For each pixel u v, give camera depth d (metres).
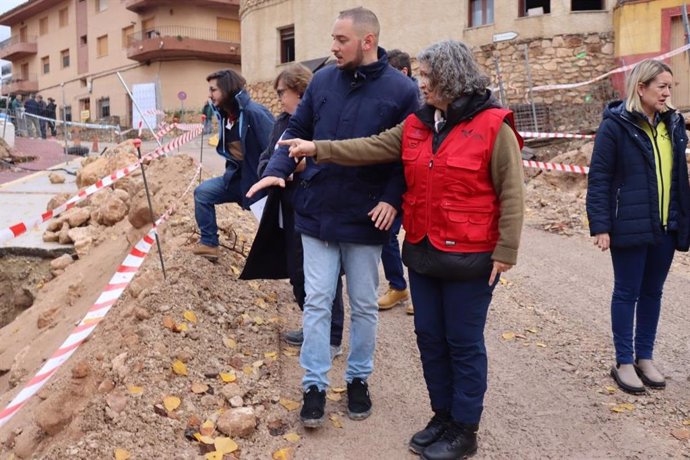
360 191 3.44
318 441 3.49
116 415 3.48
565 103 16.47
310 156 3.30
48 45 45.88
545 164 9.78
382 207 3.38
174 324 4.32
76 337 3.37
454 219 3.04
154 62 35.72
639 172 3.89
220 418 3.53
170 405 3.61
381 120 3.41
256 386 3.97
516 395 4.06
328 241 3.50
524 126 15.56
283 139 3.67
